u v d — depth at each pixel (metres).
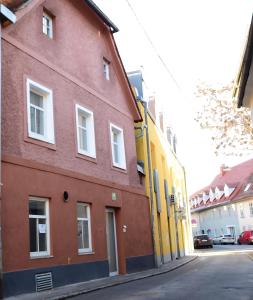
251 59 13.05
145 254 21.27
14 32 13.28
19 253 12.00
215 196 75.00
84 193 15.86
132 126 21.98
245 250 37.75
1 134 12.04
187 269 20.97
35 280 12.45
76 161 15.67
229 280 14.33
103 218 17.16
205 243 51.00
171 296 11.10
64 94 15.56
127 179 20.30
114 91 20.16
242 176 74.00
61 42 15.94
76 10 17.45
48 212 13.68
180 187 38.69
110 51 20.20
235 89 16.25
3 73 12.52
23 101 13.18
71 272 14.30
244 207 62.44
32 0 14.09
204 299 10.33
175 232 31.42
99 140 17.86
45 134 14.34
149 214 22.88
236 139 21.66
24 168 12.72
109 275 17.11
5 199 11.79
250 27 11.29
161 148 29.28
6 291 11.31
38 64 14.27
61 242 13.99
